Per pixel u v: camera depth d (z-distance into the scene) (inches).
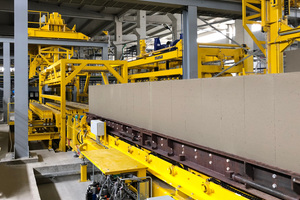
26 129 250.1
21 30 247.1
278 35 242.4
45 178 236.8
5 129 456.8
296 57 308.7
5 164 239.3
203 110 129.1
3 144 322.3
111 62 342.3
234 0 324.2
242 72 400.8
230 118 113.4
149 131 166.1
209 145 125.3
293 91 87.9
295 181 79.6
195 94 134.4
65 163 245.8
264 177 93.8
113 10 852.6
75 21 1000.2
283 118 91.1
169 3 297.7
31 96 869.2
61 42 510.9
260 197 89.0
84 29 1115.9
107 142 233.9
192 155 129.9
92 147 240.7
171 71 393.7
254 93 102.1
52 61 645.3
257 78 100.7
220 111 118.6
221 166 111.2
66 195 214.8
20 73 247.6
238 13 352.8
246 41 561.9
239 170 102.5
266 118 97.3
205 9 325.1
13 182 196.7
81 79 831.1
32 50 666.8
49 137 336.8
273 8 247.4
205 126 127.9
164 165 143.3
